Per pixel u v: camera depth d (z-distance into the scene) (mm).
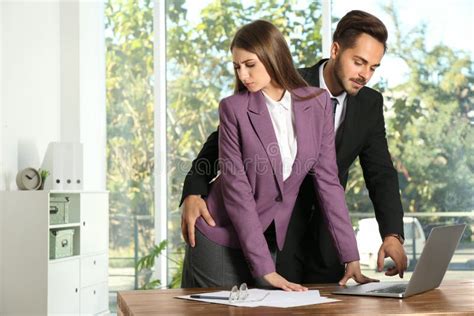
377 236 6445
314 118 2502
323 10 6680
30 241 5660
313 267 2875
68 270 5883
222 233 2625
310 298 2152
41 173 6051
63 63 6855
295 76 2477
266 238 2645
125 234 7094
